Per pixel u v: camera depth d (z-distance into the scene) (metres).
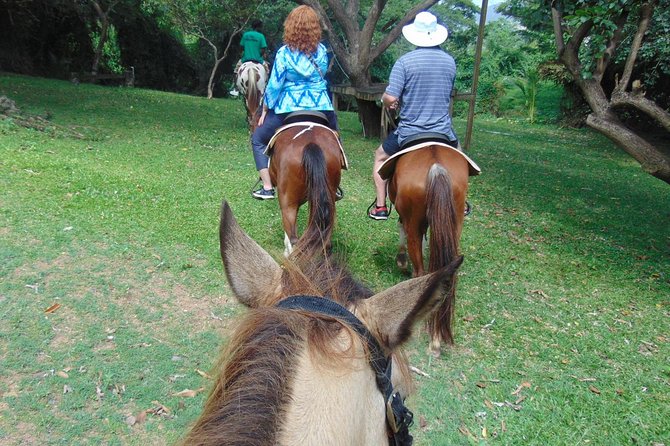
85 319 4.70
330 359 1.24
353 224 7.68
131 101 17.25
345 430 1.20
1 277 5.09
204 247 6.28
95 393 3.86
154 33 27.69
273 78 5.60
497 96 25.17
